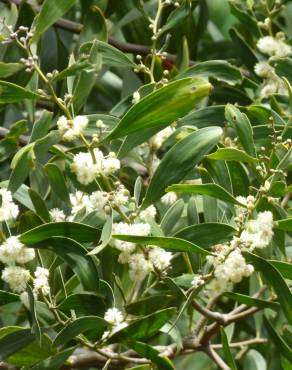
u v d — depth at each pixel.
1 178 0.91
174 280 0.71
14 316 0.90
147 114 0.66
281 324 0.83
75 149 0.74
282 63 0.85
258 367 0.88
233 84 0.86
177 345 0.72
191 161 0.68
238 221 0.67
